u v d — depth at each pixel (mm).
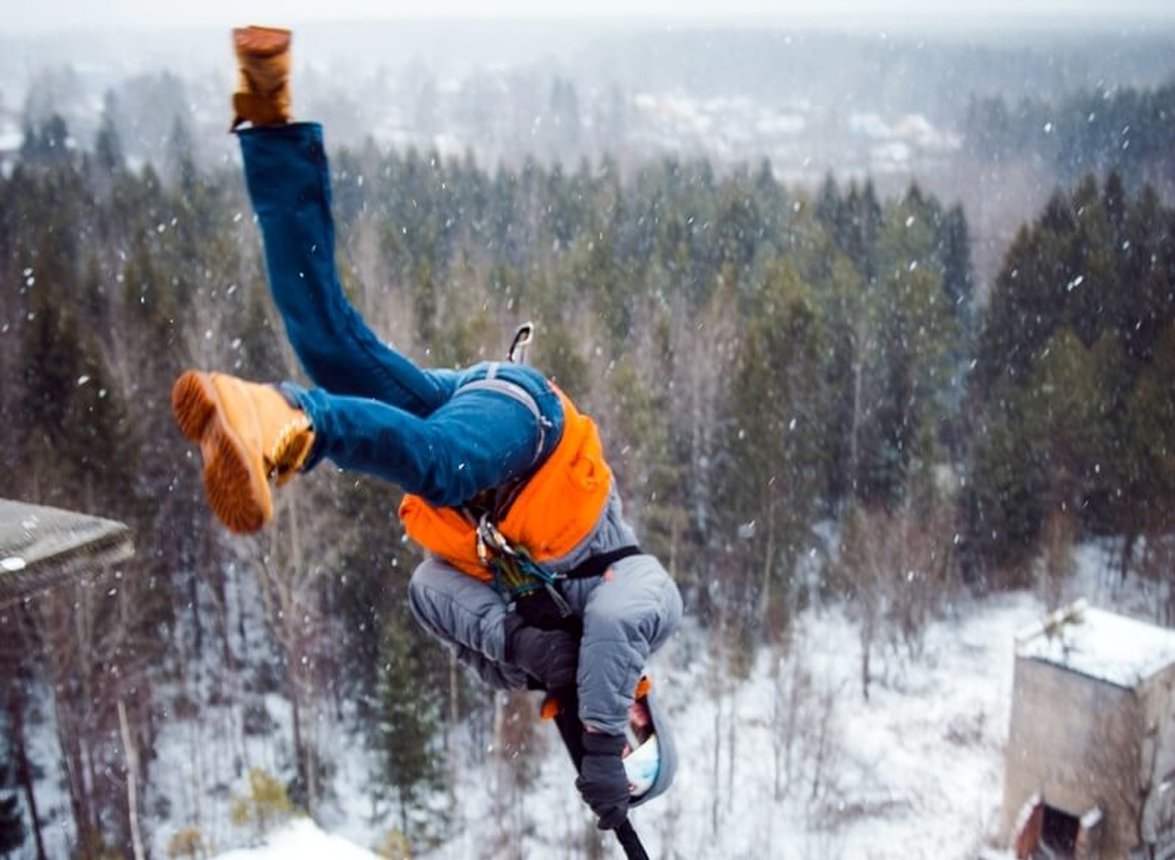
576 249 35469
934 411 31500
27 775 19641
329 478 22719
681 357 29969
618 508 2852
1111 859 17797
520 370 2582
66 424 22719
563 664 2682
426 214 42031
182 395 1711
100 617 20156
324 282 2359
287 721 23312
